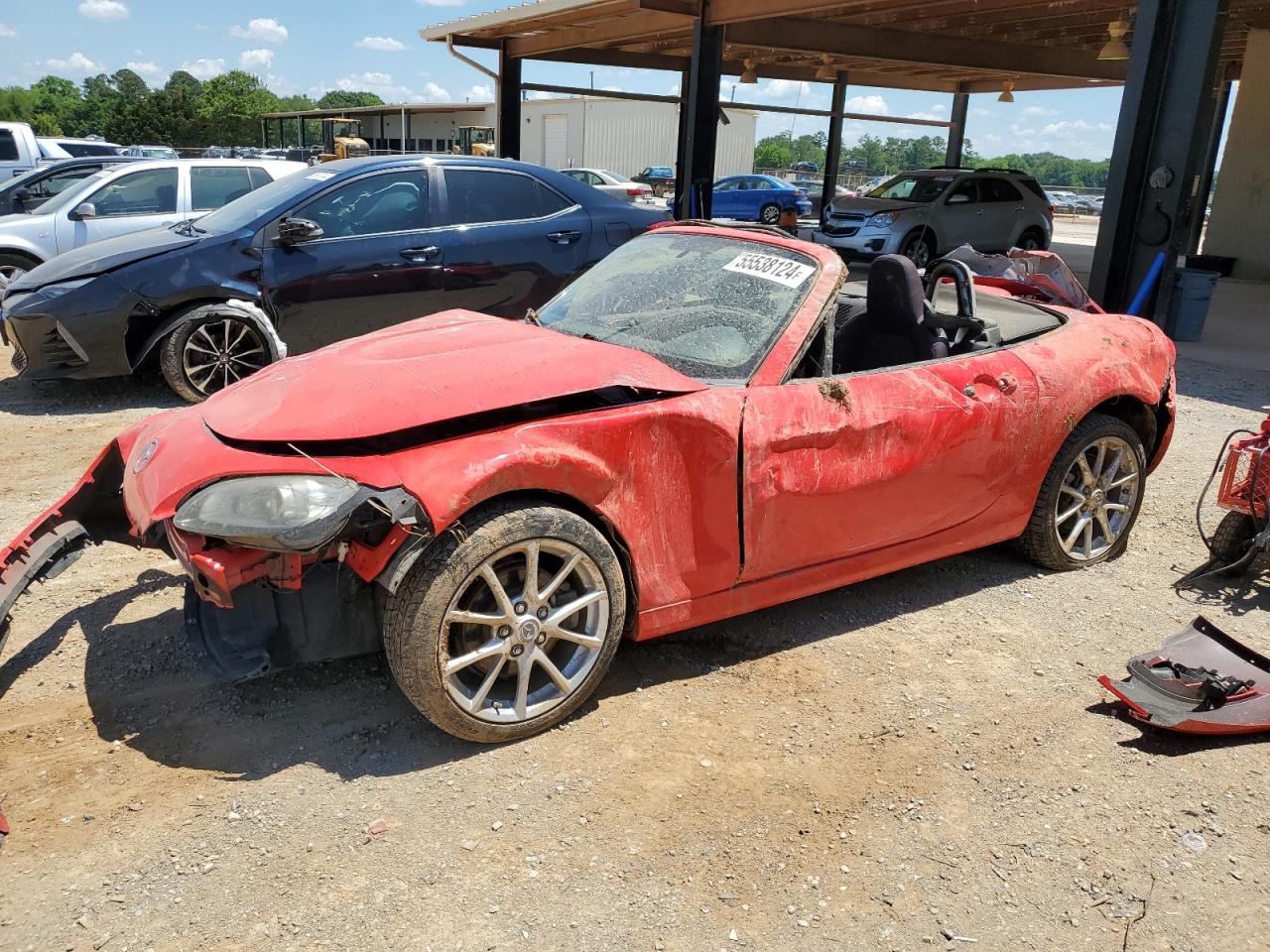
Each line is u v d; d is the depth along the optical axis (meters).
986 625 3.83
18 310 6.21
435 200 7.07
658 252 4.03
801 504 3.28
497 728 2.85
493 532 2.65
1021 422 3.82
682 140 18.88
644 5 13.25
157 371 7.76
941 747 3.00
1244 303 14.34
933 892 2.40
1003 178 18.05
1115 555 4.57
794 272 3.56
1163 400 4.50
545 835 2.54
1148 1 8.95
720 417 3.07
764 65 22.89
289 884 2.34
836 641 3.66
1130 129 9.30
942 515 3.73
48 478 5.19
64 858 2.40
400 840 2.50
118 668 3.28
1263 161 17.39
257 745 2.89
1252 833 2.66
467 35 18.64
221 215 6.99
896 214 16.53
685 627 3.20
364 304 6.88
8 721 2.97
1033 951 2.23
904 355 4.10
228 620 2.85
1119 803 2.76
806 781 2.80
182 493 2.65
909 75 24.78
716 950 2.19
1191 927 2.32
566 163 49.59
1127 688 3.27
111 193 9.68
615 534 2.95
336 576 2.84
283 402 2.89
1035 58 19.23
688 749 2.94
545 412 2.87
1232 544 4.34
